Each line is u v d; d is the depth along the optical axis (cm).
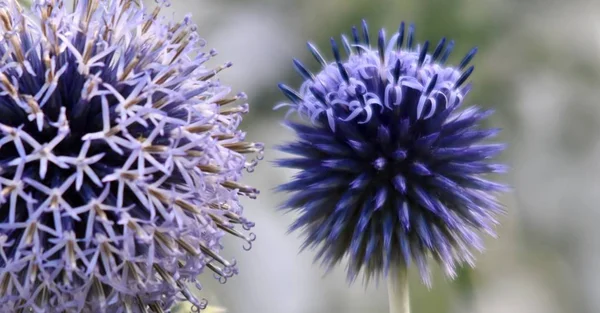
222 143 44
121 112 42
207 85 44
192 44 44
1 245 42
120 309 43
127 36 44
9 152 42
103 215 42
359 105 46
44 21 43
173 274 43
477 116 46
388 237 45
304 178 46
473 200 46
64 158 42
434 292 51
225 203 44
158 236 43
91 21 43
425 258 46
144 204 42
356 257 46
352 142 46
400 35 46
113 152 43
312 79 46
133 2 44
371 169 46
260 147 44
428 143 46
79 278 43
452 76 46
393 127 46
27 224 42
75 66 43
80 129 43
